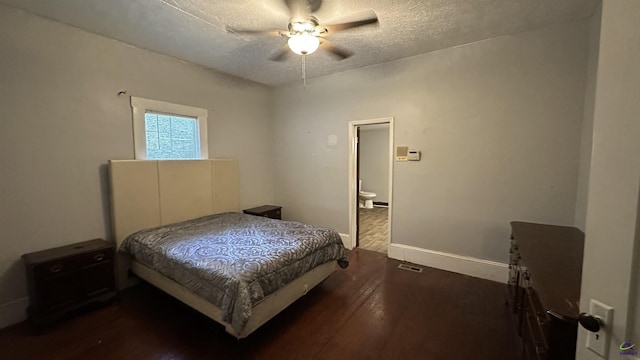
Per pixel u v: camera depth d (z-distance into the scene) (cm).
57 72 239
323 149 416
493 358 181
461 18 234
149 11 221
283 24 240
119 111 280
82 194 258
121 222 272
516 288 202
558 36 246
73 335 205
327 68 368
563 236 208
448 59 301
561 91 248
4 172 216
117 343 197
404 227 350
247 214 379
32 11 221
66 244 249
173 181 316
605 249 66
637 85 58
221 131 385
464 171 302
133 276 279
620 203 62
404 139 338
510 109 272
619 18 63
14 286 221
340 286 284
